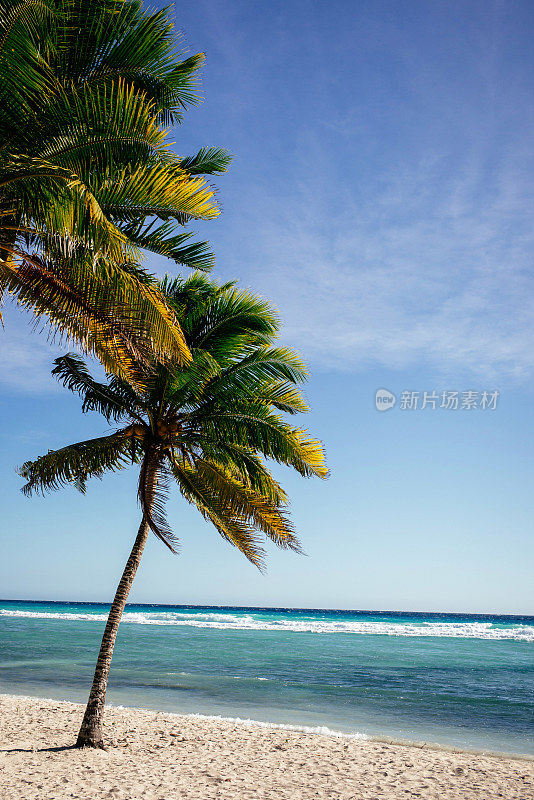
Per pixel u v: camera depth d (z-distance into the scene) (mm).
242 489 10141
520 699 18281
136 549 10016
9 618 61031
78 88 6328
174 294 10805
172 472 10430
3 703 14344
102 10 6461
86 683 19609
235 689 19281
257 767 9320
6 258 6371
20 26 5609
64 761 8695
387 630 50562
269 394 10688
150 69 6672
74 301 6531
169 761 9312
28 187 5770
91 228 5590
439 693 19281
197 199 6430
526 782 9016
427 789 8477
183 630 47250
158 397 9992
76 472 9961
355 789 8320
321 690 19453
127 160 6273
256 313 10266
